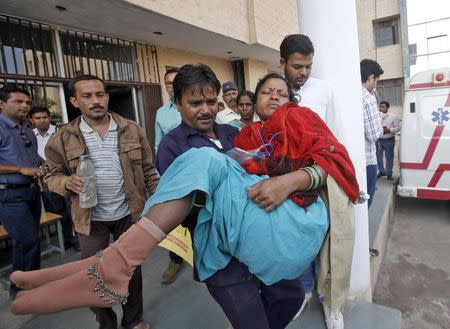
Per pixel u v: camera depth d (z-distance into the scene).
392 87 14.97
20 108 2.77
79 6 3.91
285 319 1.49
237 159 1.18
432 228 5.06
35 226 2.77
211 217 1.06
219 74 8.07
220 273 1.19
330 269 1.32
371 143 3.57
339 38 2.29
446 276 3.74
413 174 5.30
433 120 5.07
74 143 2.00
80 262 0.94
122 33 5.18
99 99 1.99
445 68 5.00
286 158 1.21
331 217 1.20
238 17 6.20
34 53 4.30
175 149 1.56
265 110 1.56
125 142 2.13
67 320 2.48
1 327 2.40
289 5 8.41
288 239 1.06
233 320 1.21
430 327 2.96
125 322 2.22
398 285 3.63
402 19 13.87
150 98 6.00
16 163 2.71
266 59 8.77
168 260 3.35
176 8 4.62
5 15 3.99
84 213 2.02
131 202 2.16
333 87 2.26
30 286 0.93
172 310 2.52
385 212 4.66
